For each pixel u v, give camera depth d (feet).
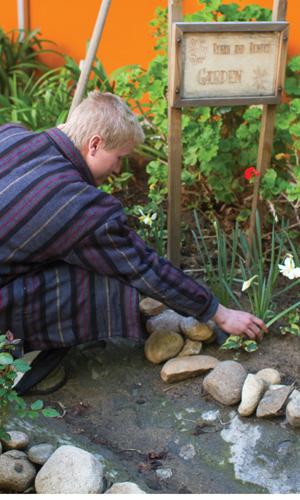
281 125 9.93
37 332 8.05
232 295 9.21
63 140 7.93
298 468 7.25
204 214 11.25
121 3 13.09
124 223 7.83
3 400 6.67
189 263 10.50
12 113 12.33
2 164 7.77
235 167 10.82
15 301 7.82
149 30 13.03
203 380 8.32
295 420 7.54
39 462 7.02
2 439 6.93
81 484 6.64
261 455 7.43
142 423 7.93
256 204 9.91
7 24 14.49
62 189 7.59
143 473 7.27
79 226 7.62
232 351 8.79
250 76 9.16
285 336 8.99
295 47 11.80
